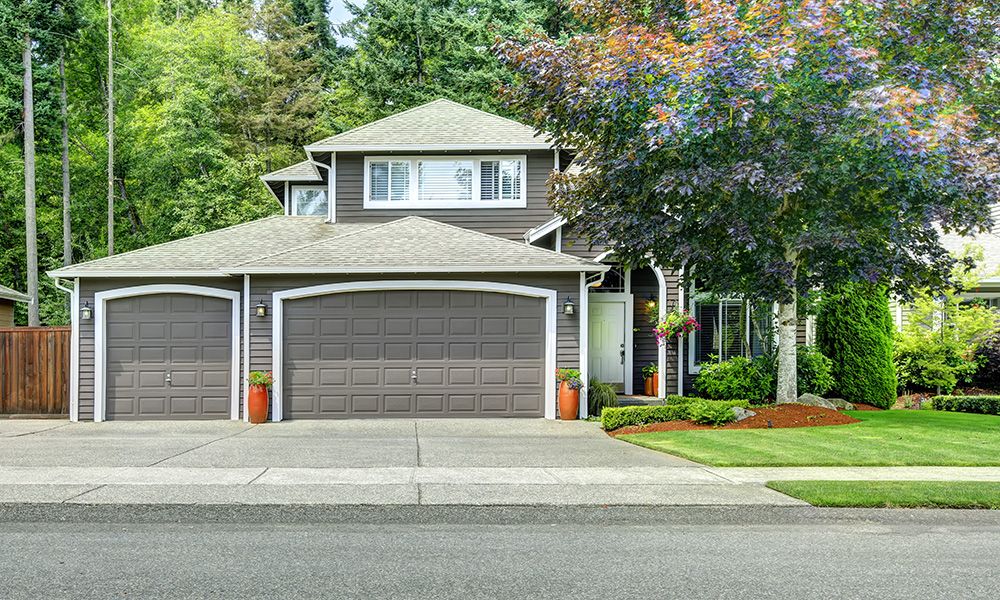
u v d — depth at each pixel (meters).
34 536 5.69
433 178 16.61
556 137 13.00
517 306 13.61
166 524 6.09
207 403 13.78
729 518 6.34
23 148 25.59
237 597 4.30
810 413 11.94
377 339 13.52
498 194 16.55
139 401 13.77
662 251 11.77
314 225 16.67
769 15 10.27
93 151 29.73
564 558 5.12
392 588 4.46
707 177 10.15
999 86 11.47
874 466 8.41
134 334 13.87
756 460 8.60
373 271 13.27
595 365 16.47
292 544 5.47
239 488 7.12
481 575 4.73
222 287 13.86
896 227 10.78
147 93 31.89
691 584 4.55
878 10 10.51
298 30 35.69
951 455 8.91
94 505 6.45
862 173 10.38
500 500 6.67
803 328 15.89
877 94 9.42
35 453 9.37
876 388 15.37
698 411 11.44
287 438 10.97
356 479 7.59
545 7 27.77
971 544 5.53
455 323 13.56
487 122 17.66
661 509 6.51
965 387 17.12
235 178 28.45
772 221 10.98
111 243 26.11
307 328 13.48
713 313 16.47
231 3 36.75
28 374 14.14
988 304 17.94
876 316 15.59
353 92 31.47
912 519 6.30
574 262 13.32
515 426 12.48
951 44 11.20
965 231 11.12
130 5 33.41
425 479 7.60
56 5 24.11
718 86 9.91
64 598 4.27
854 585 4.55
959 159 9.91
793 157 10.17
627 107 10.97
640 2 12.39
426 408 13.50
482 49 28.12
